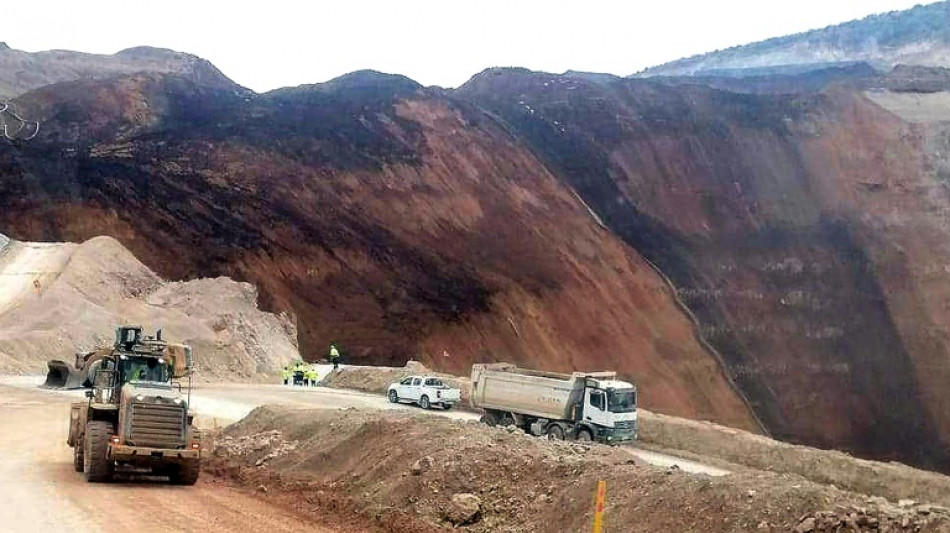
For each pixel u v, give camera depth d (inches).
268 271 2578.7
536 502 543.8
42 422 1108.5
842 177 3774.6
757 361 3043.8
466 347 2527.1
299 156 3031.5
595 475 539.2
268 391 1717.5
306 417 922.7
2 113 3169.3
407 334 2498.8
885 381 3120.1
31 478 703.7
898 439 2970.0
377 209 2930.6
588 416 1264.8
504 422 1348.4
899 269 3442.4
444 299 2645.2
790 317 3240.7
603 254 3115.2
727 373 2952.8
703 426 1327.5
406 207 2974.9
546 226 3112.7
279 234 2689.5
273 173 2930.6
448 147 3245.6
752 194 3671.3
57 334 1835.6
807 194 3713.1
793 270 3405.5
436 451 636.7
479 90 4224.9
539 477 569.9
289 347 2367.1
